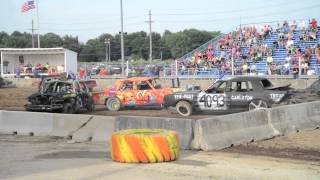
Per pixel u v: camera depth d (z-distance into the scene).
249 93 20.11
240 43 45.12
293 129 15.63
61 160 11.35
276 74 37.16
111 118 14.37
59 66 51.84
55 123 15.58
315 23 42.72
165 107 22.12
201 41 133.62
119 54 149.50
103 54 148.38
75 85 22.88
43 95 21.83
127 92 24.00
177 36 136.62
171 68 42.78
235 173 9.69
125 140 10.91
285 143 13.69
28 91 40.81
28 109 21.92
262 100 19.84
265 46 42.53
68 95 22.05
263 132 14.42
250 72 38.22
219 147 12.79
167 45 143.50
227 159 11.35
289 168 10.29
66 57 52.06
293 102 19.91
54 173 9.77
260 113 14.58
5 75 50.72
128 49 149.12
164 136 11.01
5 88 45.50
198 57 45.09
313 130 16.25
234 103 20.33
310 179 9.20
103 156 11.88
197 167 10.33
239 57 42.19
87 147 13.37
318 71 35.97
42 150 12.94
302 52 40.28
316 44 40.97
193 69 41.31
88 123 14.88
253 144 13.55
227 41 46.25
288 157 11.70
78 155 12.06
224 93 20.58
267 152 12.41
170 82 38.44
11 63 53.28
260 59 40.91
